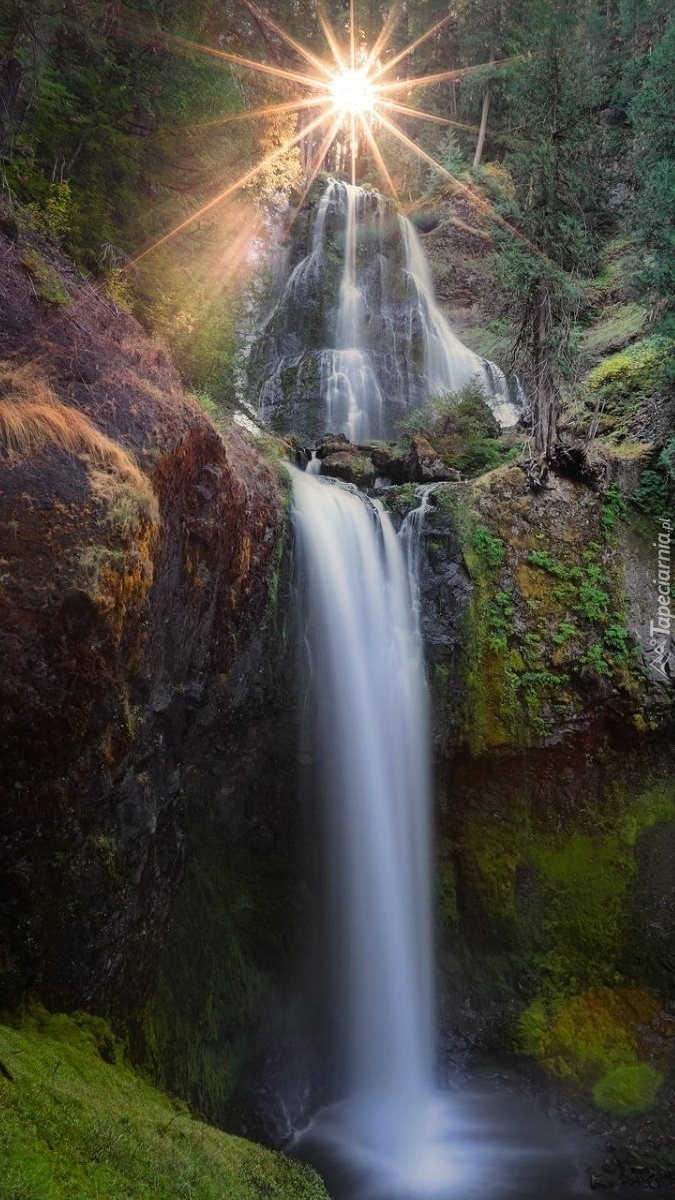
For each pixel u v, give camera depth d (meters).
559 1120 8.89
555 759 11.73
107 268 9.74
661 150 16.67
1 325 6.68
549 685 11.73
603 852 11.56
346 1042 9.55
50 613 5.01
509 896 11.00
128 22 9.73
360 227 24.36
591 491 13.37
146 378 7.61
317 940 9.86
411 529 11.69
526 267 13.46
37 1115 3.81
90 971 5.55
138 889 6.38
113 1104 4.67
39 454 5.68
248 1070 8.46
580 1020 10.11
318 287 22.84
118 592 5.47
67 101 9.39
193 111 10.57
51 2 8.62
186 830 8.49
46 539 5.25
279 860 9.84
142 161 10.70
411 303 23.70
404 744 10.72
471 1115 9.02
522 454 14.58
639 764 12.24
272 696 9.42
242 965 8.90
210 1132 5.67
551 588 12.31
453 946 10.75
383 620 10.88
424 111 32.66
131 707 6.14
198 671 7.88
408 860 10.53
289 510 9.95
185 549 7.18
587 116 14.72
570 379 14.09
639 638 12.45
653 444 14.62
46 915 5.11
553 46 14.25
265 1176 5.47
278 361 22.44
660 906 11.24
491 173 28.67
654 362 16.25
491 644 11.57
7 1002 4.85
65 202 8.88
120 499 5.76
